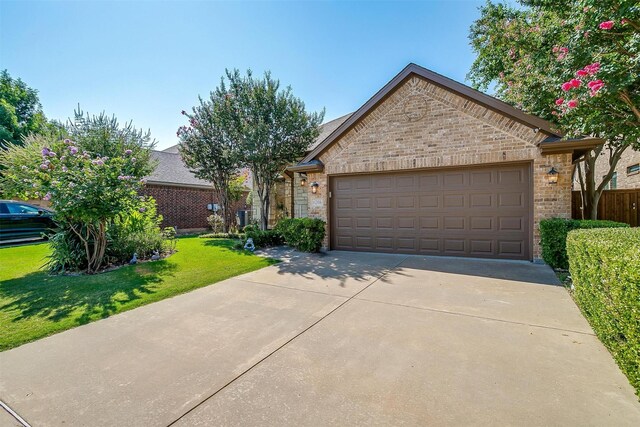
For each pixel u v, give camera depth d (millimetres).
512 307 4168
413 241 8289
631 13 3953
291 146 11422
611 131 4871
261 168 11711
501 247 7324
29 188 6793
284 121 10828
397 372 2645
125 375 2689
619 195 9227
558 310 4016
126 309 4355
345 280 5758
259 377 2617
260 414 2148
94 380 2617
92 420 2123
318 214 9391
